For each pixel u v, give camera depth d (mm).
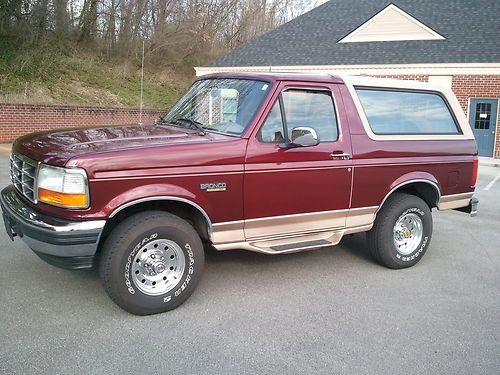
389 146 4938
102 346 3367
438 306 4266
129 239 3678
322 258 5512
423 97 5383
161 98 26062
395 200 5156
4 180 9164
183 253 3949
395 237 5215
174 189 3771
